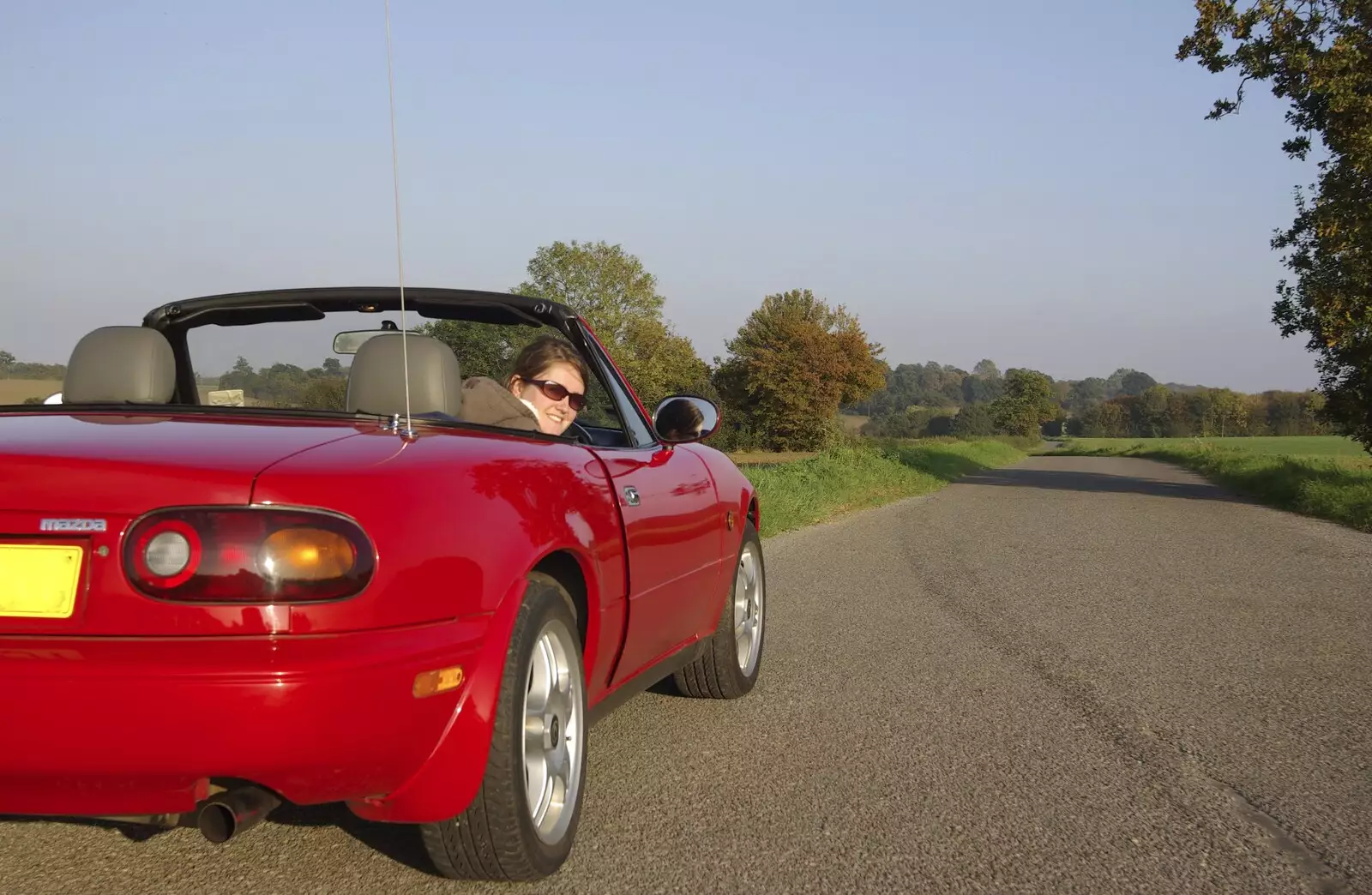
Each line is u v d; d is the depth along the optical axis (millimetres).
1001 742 4168
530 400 3844
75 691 2016
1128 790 3637
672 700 4789
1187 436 149250
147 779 2082
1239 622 6840
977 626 6605
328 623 2115
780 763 3863
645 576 3441
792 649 5891
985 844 3139
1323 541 12156
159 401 3244
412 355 2904
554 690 2832
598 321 71562
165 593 2059
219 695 2025
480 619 2414
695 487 4086
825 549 10844
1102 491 23203
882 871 2938
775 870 2926
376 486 2258
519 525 2604
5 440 2377
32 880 2756
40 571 2102
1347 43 20219
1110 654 5820
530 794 2734
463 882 2771
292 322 3684
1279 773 3834
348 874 2807
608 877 2854
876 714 4543
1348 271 22047
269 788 2178
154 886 2725
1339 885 2906
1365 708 4754
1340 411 26547
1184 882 2900
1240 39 21016
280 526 2104
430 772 2338
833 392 82625
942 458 35406
